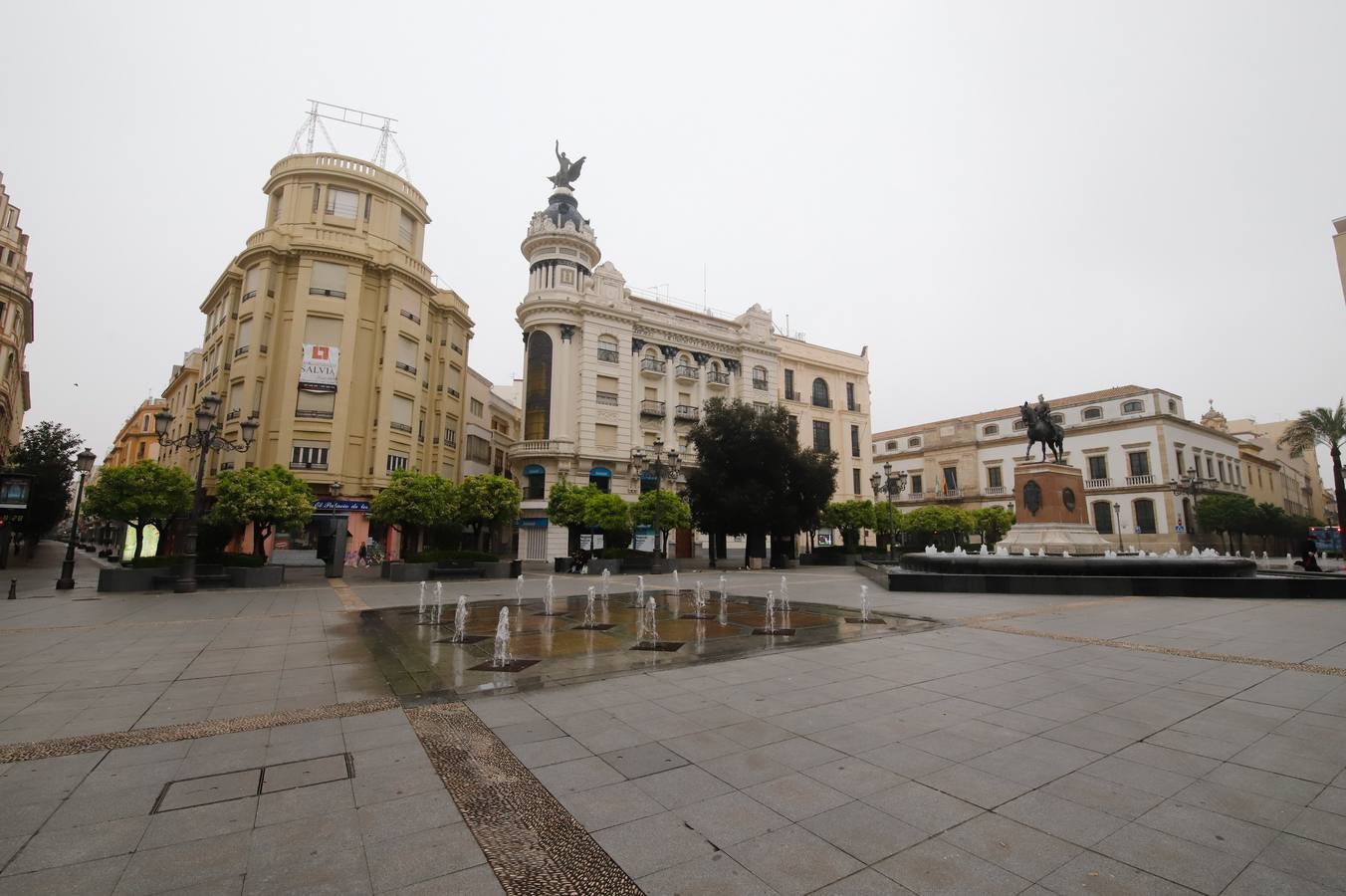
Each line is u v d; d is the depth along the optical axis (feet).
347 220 105.70
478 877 10.08
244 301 102.17
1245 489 189.37
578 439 120.37
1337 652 27.12
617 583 73.05
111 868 10.20
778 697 20.79
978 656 27.22
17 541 120.37
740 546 136.77
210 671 25.05
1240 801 12.68
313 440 98.17
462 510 86.69
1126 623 35.81
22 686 22.59
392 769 14.57
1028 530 68.08
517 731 17.34
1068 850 10.83
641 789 13.39
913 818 12.03
